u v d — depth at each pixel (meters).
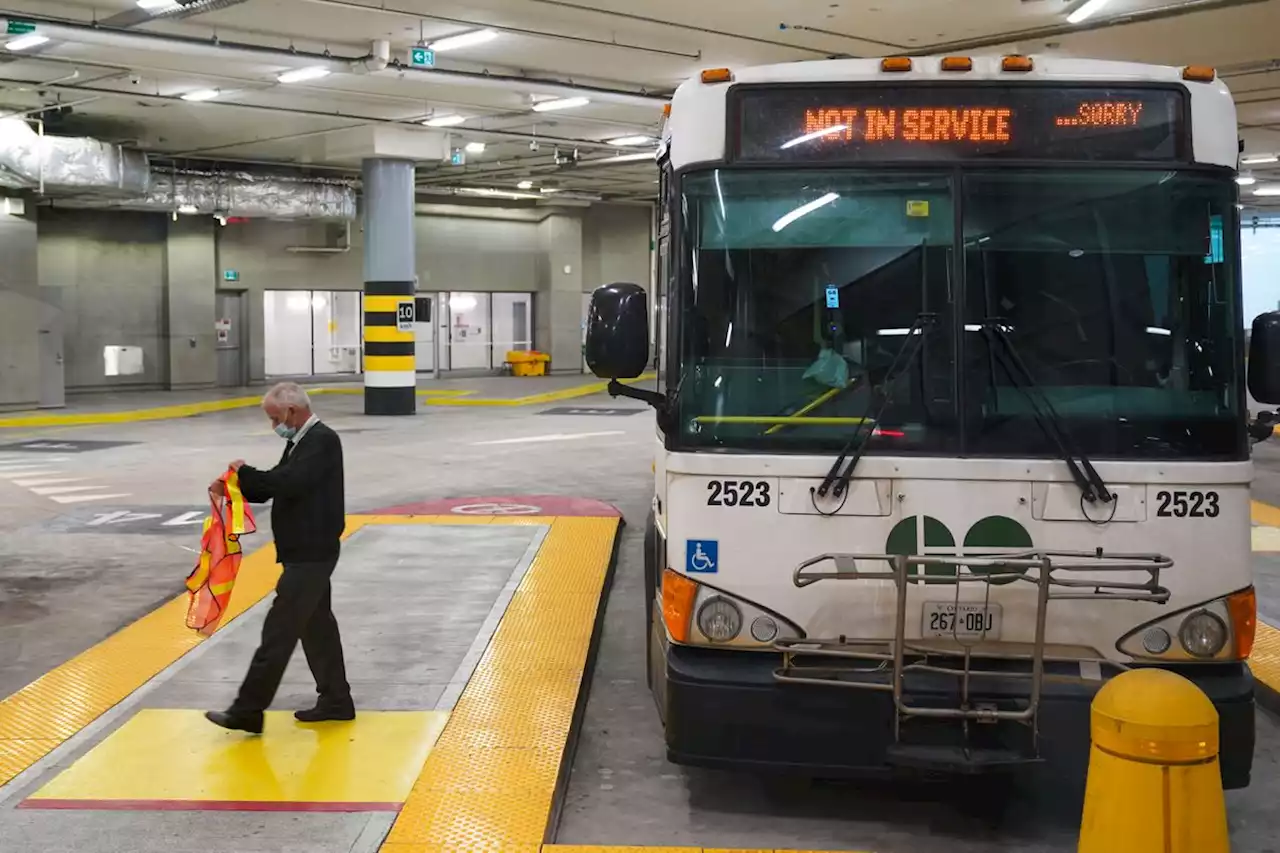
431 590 9.14
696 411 4.86
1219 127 4.84
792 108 4.90
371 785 5.30
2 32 14.20
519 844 4.71
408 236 24.72
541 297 38.81
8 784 5.38
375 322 24.88
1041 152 4.84
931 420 4.77
